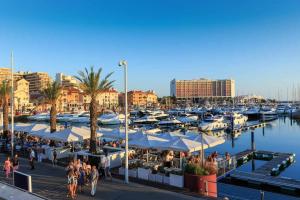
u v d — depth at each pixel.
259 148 45.75
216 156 27.09
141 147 23.75
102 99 188.62
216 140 24.48
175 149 22.20
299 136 60.34
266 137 59.06
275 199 20.56
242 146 47.81
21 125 38.78
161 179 19.75
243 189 22.86
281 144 49.91
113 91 198.38
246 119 91.06
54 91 37.66
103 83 28.70
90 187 18.42
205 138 24.44
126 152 19.59
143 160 25.31
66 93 158.62
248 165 32.53
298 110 104.31
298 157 37.62
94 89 28.12
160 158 26.52
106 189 17.98
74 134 28.14
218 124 70.00
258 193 21.81
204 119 79.75
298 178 26.38
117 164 25.34
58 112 116.50
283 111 117.38
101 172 20.80
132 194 16.95
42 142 34.22
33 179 20.53
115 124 81.56
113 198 16.28
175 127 69.38
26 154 30.61
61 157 28.59
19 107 139.12
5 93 42.31
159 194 16.95
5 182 19.61
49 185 19.00
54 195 16.92
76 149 30.06
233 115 81.81
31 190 17.09
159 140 24.73
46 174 21.98
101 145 33.62
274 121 96.62
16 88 152.88
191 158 23.80
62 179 20.53
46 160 27.73
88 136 28.64
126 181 19.42
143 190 17.72
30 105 148.00
